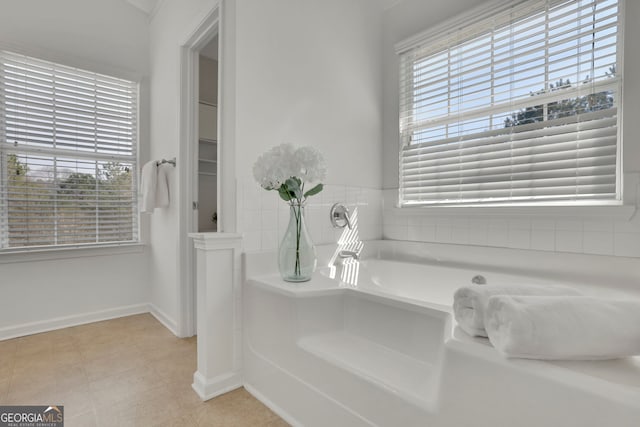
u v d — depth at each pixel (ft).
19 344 7.04
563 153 5.60
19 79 7.73
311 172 4.94
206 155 11.00
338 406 3.79
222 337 5.27
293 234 5.18
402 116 8.04
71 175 8.44
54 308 8.11
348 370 3.68
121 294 9.16
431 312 3.68
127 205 9.37
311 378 4.15
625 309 2.36
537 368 2.30
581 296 2.66
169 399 4.96
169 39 8.33
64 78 8.35
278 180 4.74
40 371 5.78
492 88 6.46
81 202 8.57
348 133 7.47
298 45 6.46
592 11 5.30
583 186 5.39
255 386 5.17
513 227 6.13
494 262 6.27
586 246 5.31
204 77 11.03
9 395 4.99
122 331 7.88
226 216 5.71
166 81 8.52
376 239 8.20
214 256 5.16
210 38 7.13
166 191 8.14
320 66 6.88
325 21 7.00
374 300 4.35
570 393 2.14
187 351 6.69
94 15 8.73
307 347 4.27
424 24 7.52
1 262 7.43
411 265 6.79
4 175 7.53
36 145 7.96
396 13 8.09
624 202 4.94
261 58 5.83
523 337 2.27
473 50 6.65
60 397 4.96
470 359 2.64
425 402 2.99
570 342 2.23
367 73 7.96
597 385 2.06
